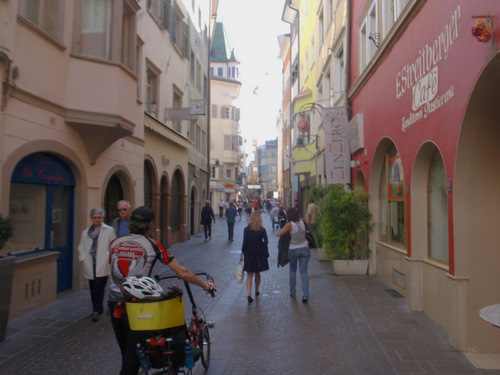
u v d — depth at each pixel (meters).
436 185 6.98
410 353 5.36
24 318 6.90
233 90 52.81
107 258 6.83
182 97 18.98
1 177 6.51
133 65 10.40
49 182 8.17
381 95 9.39
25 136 7.12
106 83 8.79
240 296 8.70
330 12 18.14
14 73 6.75
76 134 8.80
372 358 5.23
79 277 8.95
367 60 11.11
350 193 10.91
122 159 11.21
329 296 8.59
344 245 10.80
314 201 14.35
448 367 4.89
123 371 3.50
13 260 5.90
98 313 6.82
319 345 5.73
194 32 22.03
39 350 5.52
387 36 8.44
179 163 18.75
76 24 8.61
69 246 8.91
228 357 5.32
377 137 9.78
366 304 7.88
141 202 12.73
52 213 8.36
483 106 4.97
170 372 3.55
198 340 4.34
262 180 115.88
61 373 4.81
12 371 4.86
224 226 30.91
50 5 8.09
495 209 5.35
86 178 9.21
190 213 22.80
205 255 14.99
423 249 7.32
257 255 8.25
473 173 5.33
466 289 5.36
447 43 5.66
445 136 5.75
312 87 23.61
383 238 10.49
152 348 3.47
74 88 8.49
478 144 5.24
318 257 13.55
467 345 5.36
